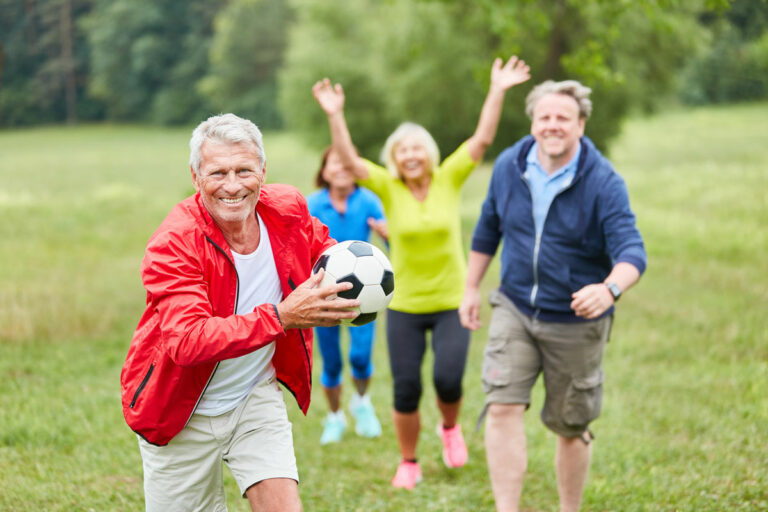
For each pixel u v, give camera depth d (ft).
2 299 25.46
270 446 8.23
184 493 8.44
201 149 7.56
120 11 228.22
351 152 13.96
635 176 62.80
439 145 54.70
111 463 13.51
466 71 48.98
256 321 7.16
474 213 53.72
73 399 17.10
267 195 8.17
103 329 24.35
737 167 61.26
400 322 13.84
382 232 16.20
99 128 224.33
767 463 13.17
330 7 65.62
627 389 18.15
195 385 7.88
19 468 12.95
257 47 207.92
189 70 223.30
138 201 62.39
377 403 18.80
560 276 10.82
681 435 15.08
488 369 11.23
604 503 12.12
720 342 21.71
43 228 46.14
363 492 13.29
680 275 31.01
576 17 43.68
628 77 46.80
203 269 7.64
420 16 48.93
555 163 10.88
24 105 232.32
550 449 14.89
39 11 238.89
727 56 163.22
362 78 61.93
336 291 7.23
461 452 14.26
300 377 8.80
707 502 11.82
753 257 33.81
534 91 11.27
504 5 30.04
